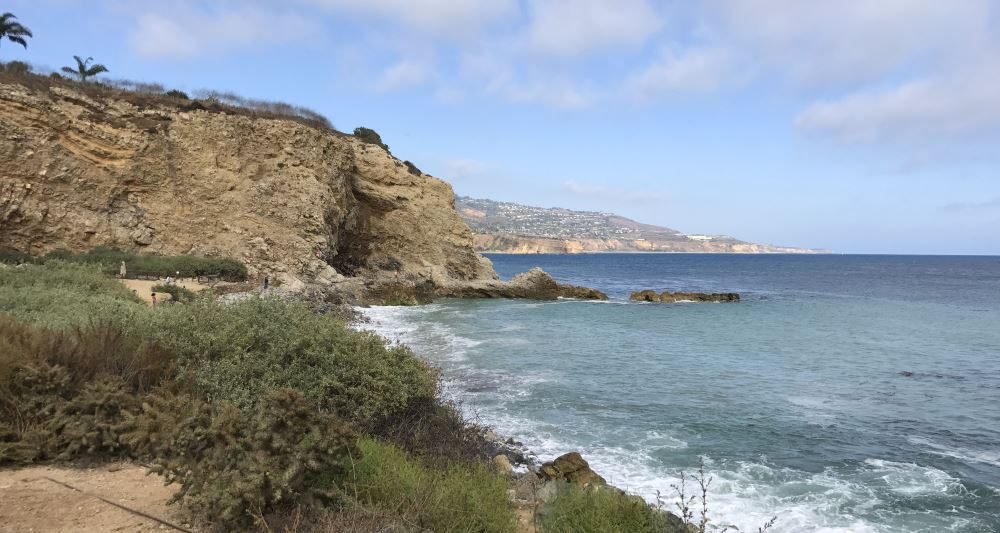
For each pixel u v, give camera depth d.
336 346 7.54
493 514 5.47
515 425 12.32
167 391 5.90
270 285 33.28
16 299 11.72
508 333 26.81
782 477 9.91
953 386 17.53
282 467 4.38
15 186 30.73
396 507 4.68
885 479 9.94
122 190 34.41
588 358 20.50
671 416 13.38
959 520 8.36
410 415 8.17
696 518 8.11
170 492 4.78
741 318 36.06
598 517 5.77
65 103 33.25
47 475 4.97
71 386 5.93
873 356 22.70
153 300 18.31
